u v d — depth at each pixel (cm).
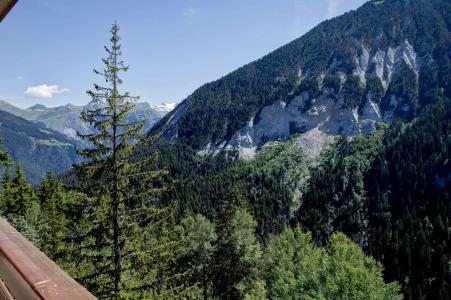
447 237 7781
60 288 137
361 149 13825
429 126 12875
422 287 6222
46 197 4316
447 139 11488
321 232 9750
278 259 3669
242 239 3631
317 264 2833
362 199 10569
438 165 10512
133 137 1396
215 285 3556
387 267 7100
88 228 1448
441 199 9506
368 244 8300
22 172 4066
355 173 11631
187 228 3988
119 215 1415
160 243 1563
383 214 9606
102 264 1394
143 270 1451
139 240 1427
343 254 2883
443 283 5869
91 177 1369
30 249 184
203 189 13075
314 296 2573
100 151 1373
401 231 8512
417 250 7312
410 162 11212
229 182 13338
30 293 141
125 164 1388
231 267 3638
